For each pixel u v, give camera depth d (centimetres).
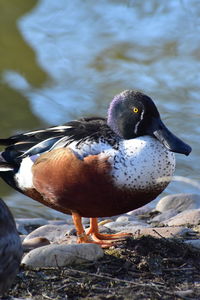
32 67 1912
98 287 847
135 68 1856
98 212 1005
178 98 1709
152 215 1248
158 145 988
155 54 1928
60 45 1991
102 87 1780
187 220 1126
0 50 1991
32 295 830
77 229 1021
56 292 836
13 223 741
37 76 1867
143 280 870
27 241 1005
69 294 831
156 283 862
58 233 1080
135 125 991
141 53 1931
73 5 2153
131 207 997
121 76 1823
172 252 936
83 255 910
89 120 1065
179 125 1603
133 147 973
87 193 980
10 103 1747
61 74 1853
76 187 983
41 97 1759
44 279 868
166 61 1889
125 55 1927
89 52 1950
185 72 1827
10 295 830
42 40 2028
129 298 816
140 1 2127
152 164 973
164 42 1972
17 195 1466
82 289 839
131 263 911
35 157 1042
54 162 998
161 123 998
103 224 1166
